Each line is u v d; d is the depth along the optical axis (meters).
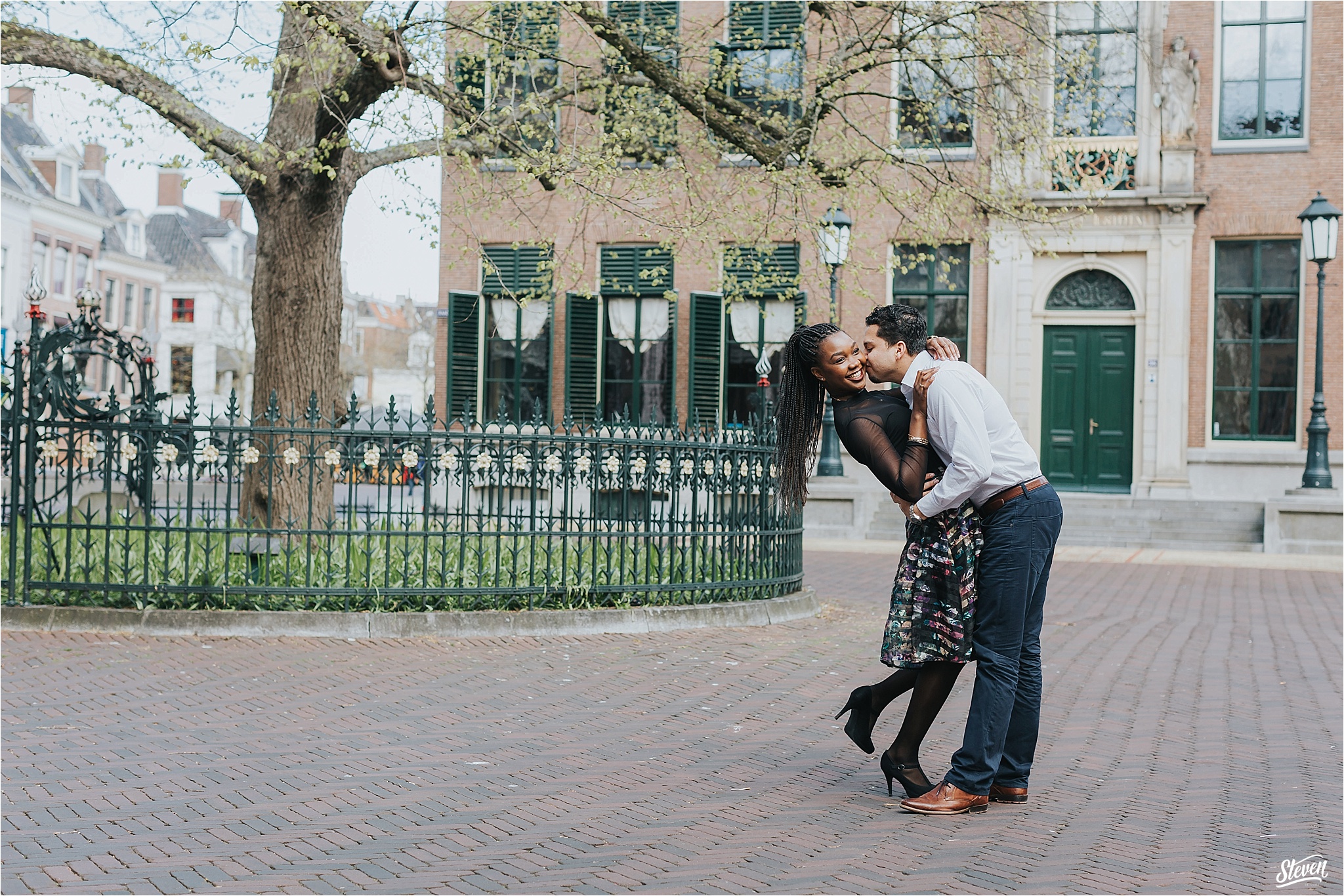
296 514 8.98
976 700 4.43
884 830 4.22
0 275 43.25
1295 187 19.48
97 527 8.19
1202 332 19.84
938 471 4.46
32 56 8.99
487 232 21.42
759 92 12.92
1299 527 17.38
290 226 9.70
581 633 8.32
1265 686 7.27
